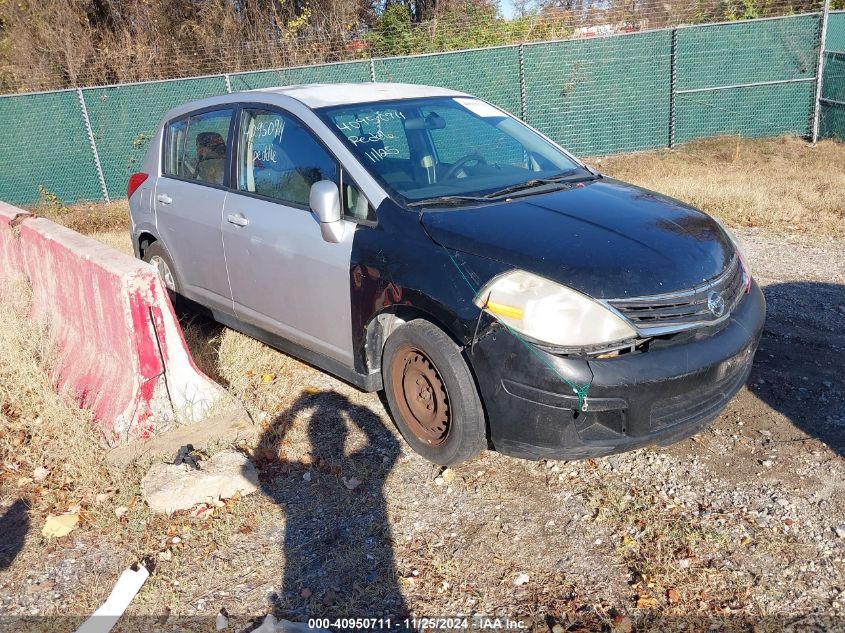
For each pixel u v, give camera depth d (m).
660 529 3.18
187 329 5.34
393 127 4.27
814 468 3.56
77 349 4.52
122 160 13.09
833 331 5.19
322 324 4.09
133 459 3.72
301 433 4.07
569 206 3.72
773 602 2.77
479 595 2.88
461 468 3.69
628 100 13.62
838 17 14.04
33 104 12.52
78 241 4.58
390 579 2.99
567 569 3.00
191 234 5.03
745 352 3.40
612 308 3.06
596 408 3.04
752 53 13.27
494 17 16.47
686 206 4.00
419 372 3.60
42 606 2.92
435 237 3.47
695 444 3.82
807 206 8.55
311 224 4.04
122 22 17.83
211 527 3.33
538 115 13.70
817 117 12.82
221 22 17.86
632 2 15.86
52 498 3.57
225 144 4.82
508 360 3.12
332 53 16.86
